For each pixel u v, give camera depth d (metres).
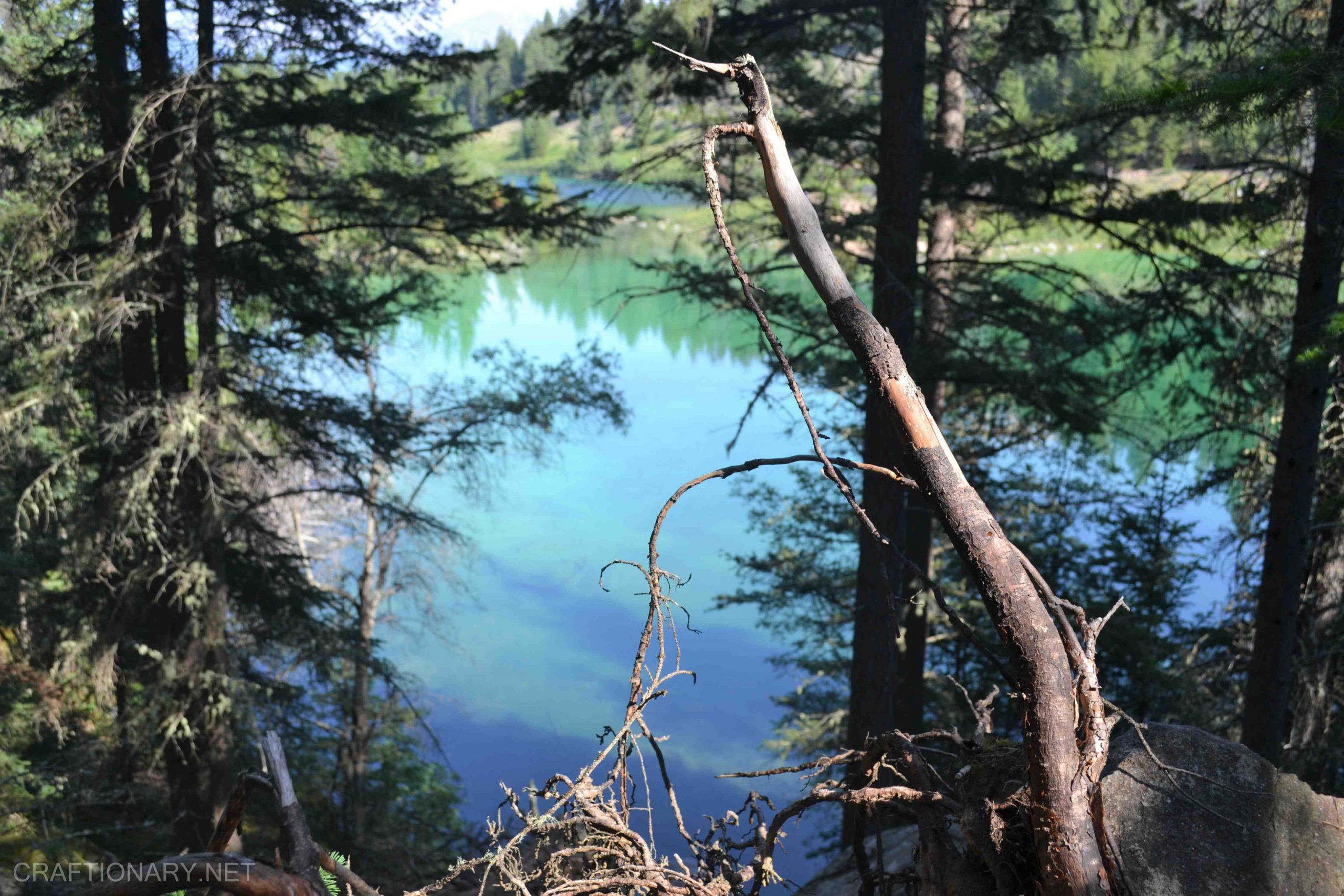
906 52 7.87
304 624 10.63
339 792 14.34
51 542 10.05
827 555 16.97
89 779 9.41
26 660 10.77
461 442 11.62
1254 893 2.05
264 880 1.62
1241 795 2.21
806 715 16.69
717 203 1.85
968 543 1.84
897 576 8.26
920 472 1.89
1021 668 1.82
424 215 9.84
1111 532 11.86
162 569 8.92
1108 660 10.20
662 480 34.12
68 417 9.99
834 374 9.95
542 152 94.50
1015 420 13.02
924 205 11.99
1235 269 7.54
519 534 30.06
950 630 13.91
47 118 9.27
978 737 2.32
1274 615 7.46
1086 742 1.85
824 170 10.84
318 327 9.98
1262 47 6.91
